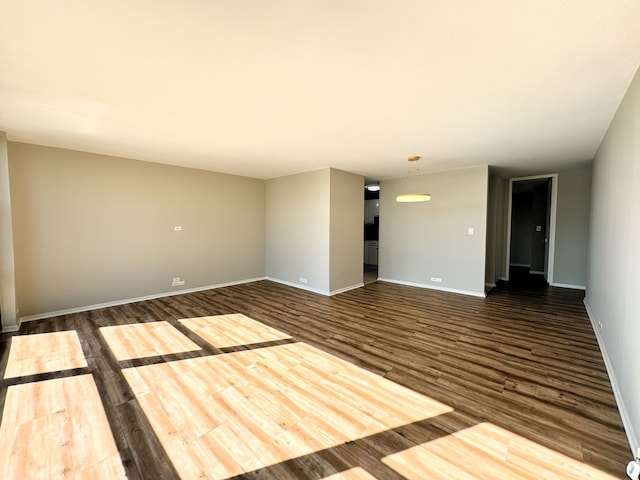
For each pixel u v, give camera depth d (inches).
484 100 94.7
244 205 243.0
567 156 170.7
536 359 109.3
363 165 197.3
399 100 95.2
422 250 230.8
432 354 113.5
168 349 117.6
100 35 62.2
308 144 146.6
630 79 79.9
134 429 72.4
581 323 147.9
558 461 62.5
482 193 198.8
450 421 75.5
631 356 72.1
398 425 74.0
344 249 218.8
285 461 63.0
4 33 60.8
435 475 59.2
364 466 61.6
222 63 73.6
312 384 92.6
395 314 163.2
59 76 79.5
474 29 60.4
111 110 103.1
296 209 229.6
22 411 78.8
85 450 65.6
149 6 53.6
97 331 136.2
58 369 101.2
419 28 60.2
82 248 164.7
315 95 91.7
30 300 149.6
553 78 80.4
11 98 93.1
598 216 143.3
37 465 61.5
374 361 107.8
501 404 82.4
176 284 205.0
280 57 71.1
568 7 53.7
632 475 57.2
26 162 145.9
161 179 194.4
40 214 150.8
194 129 124.0
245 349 118.0
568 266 230.4
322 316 159.9
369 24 58.9
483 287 201.2
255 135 132.3
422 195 183.5
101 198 170.2
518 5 53.4
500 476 58.8
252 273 251.8
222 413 78.5
